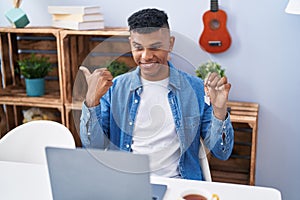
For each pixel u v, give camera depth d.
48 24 2.62
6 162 1.66
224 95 1.20
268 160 2.49
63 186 1.14
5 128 2.63
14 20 2.38
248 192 1.36
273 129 2.44
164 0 2.42
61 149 1.09
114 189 1.10
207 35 2.34
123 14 2.49
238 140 2.49
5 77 2.62
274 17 2.29
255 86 2.40
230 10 2.33
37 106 2.43
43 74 2.49
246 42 2.35
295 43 2.30
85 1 2.53
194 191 1.26
